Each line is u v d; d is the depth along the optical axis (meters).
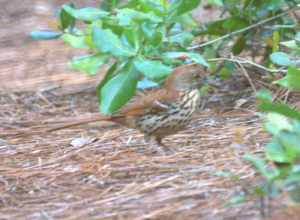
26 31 19.14
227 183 9.45
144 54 11.60
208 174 9.97
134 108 11.42
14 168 10.94
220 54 14.65
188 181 9.77
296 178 8.06
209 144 11.41
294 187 8.43
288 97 13.23
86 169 10.65
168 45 12.67
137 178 10.14
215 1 13.16
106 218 8.84
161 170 10.38
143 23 11.69
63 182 10.23
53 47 17.91
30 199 9.72
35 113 13.84
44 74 16.05
